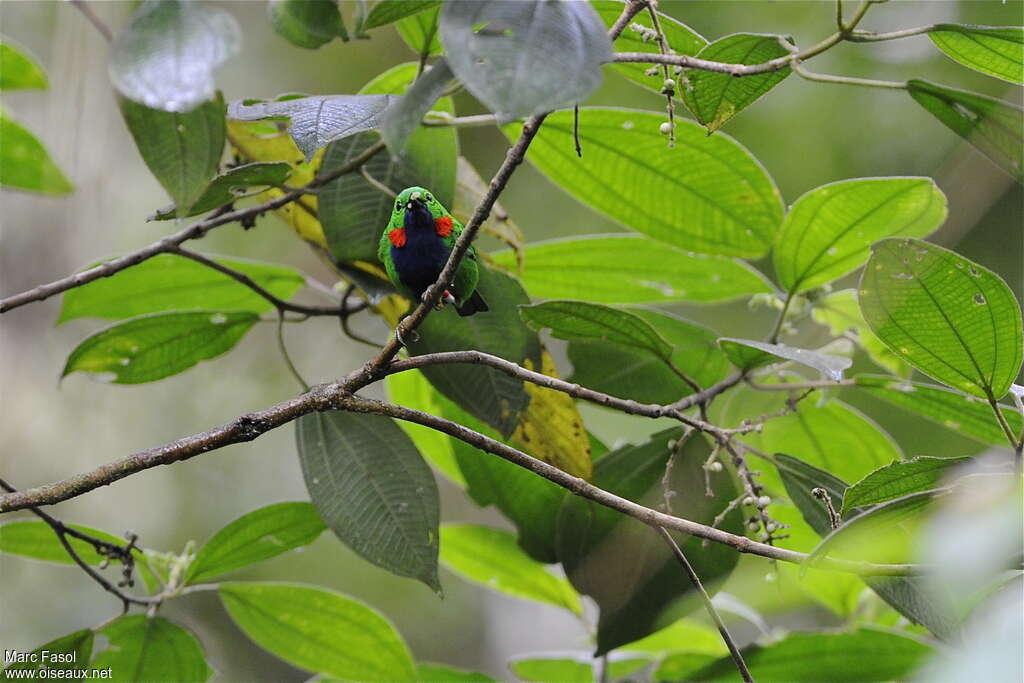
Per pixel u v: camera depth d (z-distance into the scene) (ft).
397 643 23.67
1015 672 7.05
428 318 22.44
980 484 14.11
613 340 21.35
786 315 24.27
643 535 21.49
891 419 39.78
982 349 16.60
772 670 22.82
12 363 39.63
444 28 11.92
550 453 22.15
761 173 22.59
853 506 16.75
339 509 20.01
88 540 20.70
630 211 24.12
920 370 17.44
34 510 20.07
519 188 43.96
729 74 16.39
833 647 22.31
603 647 21.07
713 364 24.62
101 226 39.37
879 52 40.04
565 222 43.04
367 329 47.57
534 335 22.24
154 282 25.03
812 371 31.17
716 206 23.48
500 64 11.68
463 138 45.37
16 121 23.98
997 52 17.30
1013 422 20.90
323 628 23.54
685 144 22.41
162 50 13.43
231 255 45.55
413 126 13.01
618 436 40.14
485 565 26.23
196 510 44.65
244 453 46.29
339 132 16.89
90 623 40.65
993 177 34.17
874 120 40.40
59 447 40.86
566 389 18.42
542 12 12.14
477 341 22.30
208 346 23.49
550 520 23.75
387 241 22.31
